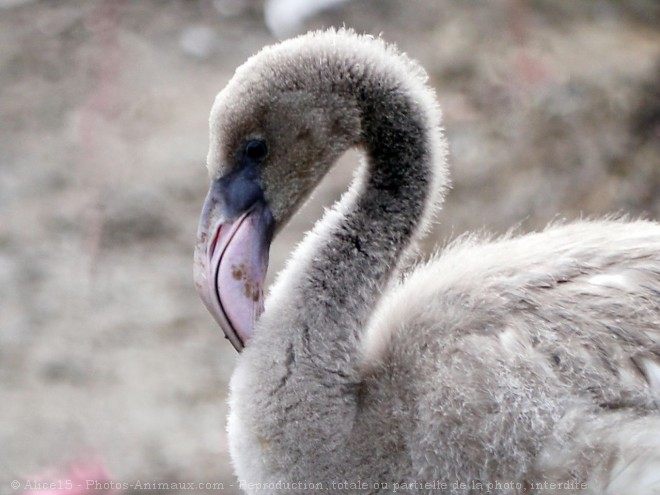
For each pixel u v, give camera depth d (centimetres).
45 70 1627
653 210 1288
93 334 1217
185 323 1239
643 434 634
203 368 1175
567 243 721
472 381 655
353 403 682
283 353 682
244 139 703
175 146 1484
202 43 1677
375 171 718
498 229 1295
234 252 703
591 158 1355
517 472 646
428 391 664
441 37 1639
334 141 709
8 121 1543
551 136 1395
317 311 692
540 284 689
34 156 1484
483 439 649
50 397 1130
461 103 1488
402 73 711
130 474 1030
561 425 639
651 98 1423
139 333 1222
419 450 663
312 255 709
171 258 1332
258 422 682
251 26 1717
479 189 1354
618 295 675
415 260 830
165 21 1722
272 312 700
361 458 675
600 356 654
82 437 1073
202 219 712
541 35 1593
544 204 1316
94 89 1579
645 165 1341
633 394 645
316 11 1702
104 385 1148
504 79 1488
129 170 1445
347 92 701
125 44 1662
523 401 645
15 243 1345
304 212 1345
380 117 706
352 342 691
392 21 1688
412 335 691
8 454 1046
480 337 670
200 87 1595
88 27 1698
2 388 1139
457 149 1410
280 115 699
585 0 1695
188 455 1056
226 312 701
